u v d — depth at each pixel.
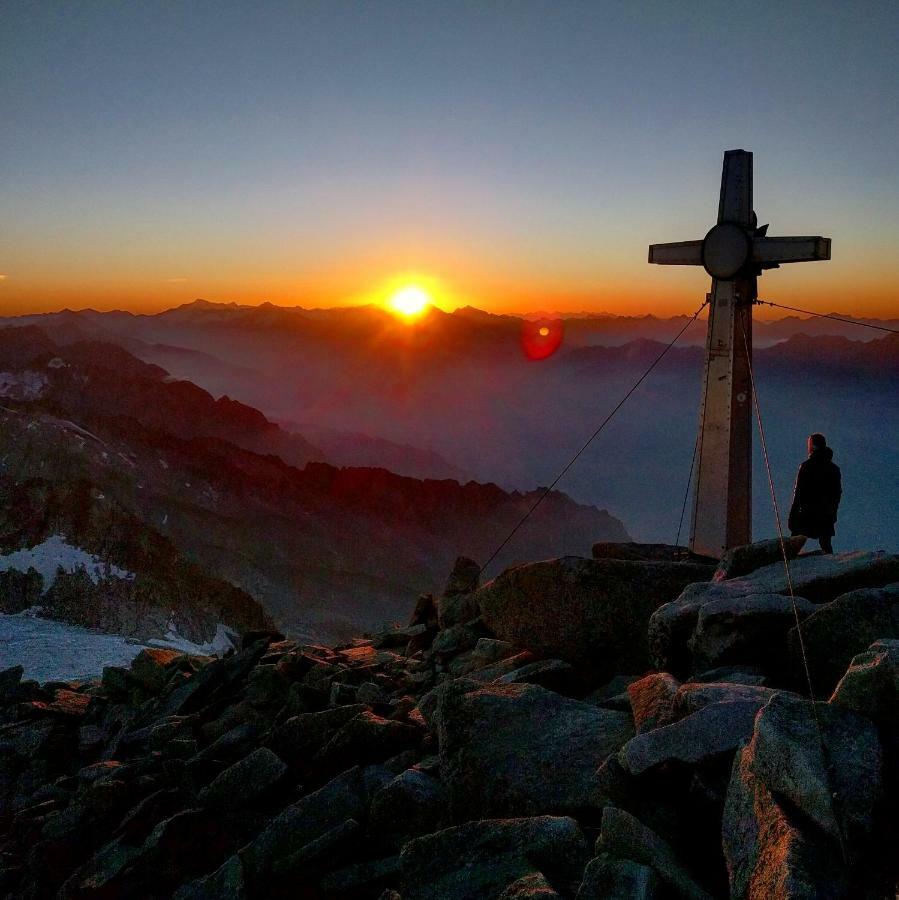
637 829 5.29
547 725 7.63
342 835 7.53
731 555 10.77
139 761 11.62
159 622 136.00
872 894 3.97
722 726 5.86
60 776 13.76
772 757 4.89
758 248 18.30
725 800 5.36
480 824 6.04
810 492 14.84
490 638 13.26
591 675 11.52
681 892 4.77
